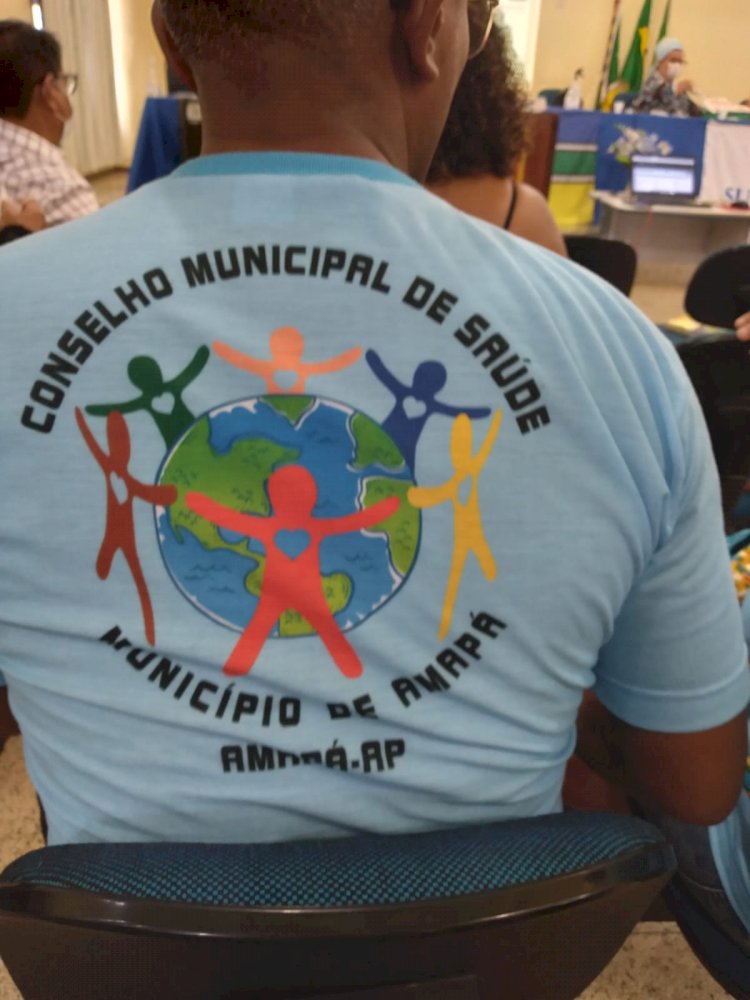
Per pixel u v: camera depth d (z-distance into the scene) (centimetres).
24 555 51
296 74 51
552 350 51
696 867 96
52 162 219
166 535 51
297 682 52
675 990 123
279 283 51
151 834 54
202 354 50
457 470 51
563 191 526
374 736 54
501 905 45
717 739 65
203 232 51
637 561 55
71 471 50
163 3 52
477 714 55
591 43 686
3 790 151
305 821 54
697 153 511
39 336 50
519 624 53
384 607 52
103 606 52
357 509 51
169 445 50
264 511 51
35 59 211
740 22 688
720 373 150
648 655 62
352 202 52
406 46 52
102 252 51
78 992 51
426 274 51
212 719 52
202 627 52
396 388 51
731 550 111
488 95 127
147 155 310
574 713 61
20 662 55
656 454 53
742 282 199
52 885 45
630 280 238
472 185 136
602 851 49
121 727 53
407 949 47
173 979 48
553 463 51
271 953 46
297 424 51
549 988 55
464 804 56
